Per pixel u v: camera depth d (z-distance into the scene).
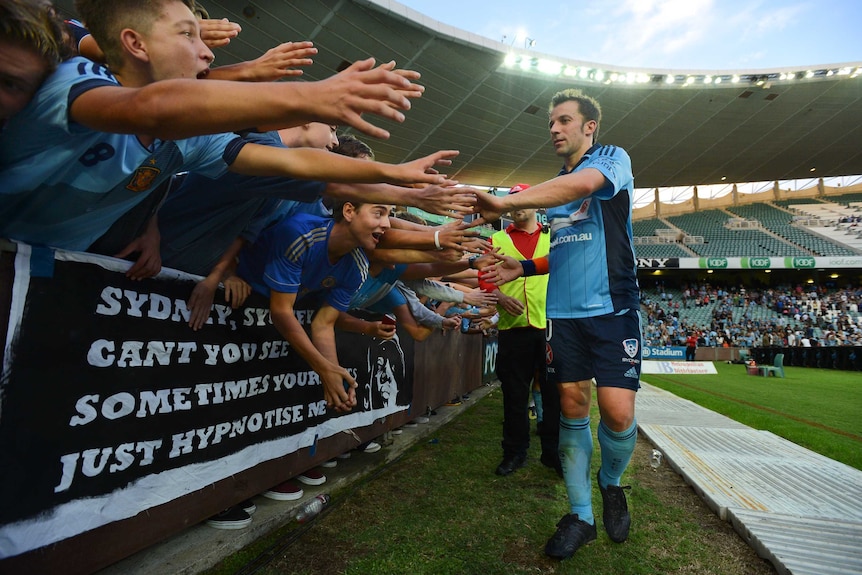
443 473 2.99
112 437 1.39
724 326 30.94
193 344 1.71
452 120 26.62
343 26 18.34
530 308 3.33
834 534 2.02
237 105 0.91
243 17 16.31
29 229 1.23
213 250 1.85
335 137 2.09
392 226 2.69
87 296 1.32
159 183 1.34
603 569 1.81
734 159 36.88
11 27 0.84
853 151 35.75
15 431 1.14
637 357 2.10
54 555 1.23
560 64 24.59
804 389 10.62
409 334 3.83
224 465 1.84
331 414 2.64
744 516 2.22
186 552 1.67
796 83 28.03
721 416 5.42
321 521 2.12
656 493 2.78
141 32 1.13
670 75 27.16
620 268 2.16
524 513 2.35
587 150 2.32
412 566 1.75
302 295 2.26
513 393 3.24
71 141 1.05
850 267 31.42
